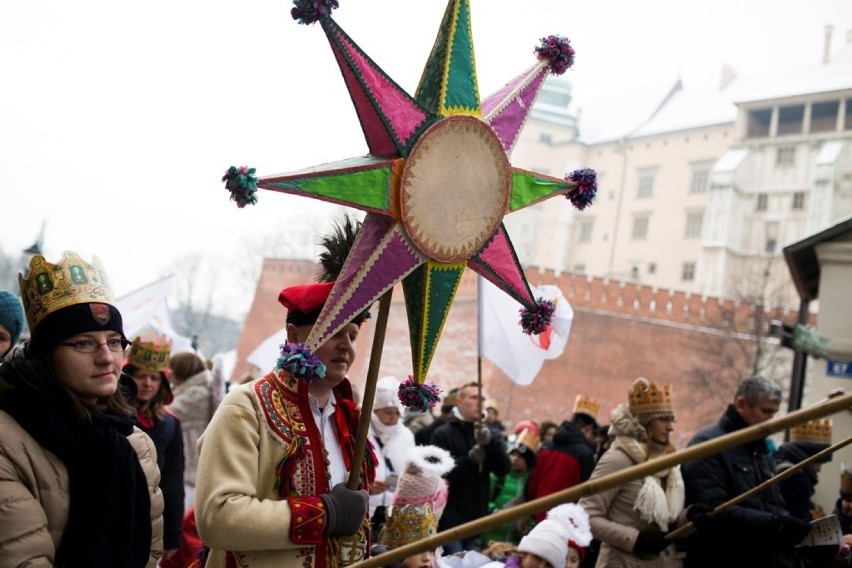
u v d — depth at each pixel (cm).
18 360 265
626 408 497
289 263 4806
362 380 3444
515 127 299
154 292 945
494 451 628
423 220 273
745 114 6950
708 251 6662
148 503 287
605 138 7838
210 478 264
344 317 266
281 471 272
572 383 4084
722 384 4119
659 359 4169
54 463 259
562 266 7506
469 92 283
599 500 483
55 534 257
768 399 495
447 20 280
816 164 6475
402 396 288
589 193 312
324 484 277
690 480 491
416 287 285
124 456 272
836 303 1381
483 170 285
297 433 276
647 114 7962
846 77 6894
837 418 1095
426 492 418
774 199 6650
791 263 1496
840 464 1088
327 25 259
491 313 657
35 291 271
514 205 298
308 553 270
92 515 261
